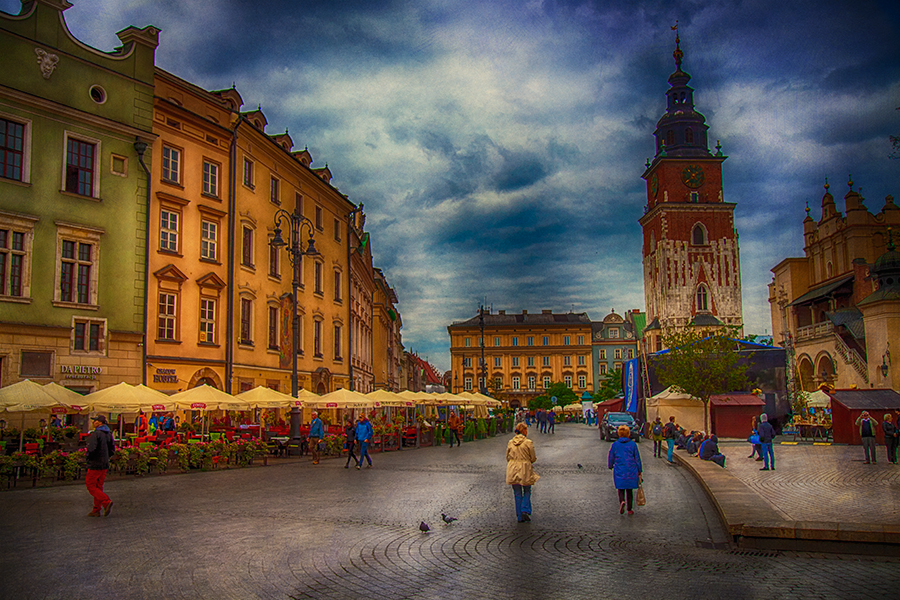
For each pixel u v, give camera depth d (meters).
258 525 11.80
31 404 20.42
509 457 12.65
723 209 103.12
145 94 29.78
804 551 10.15
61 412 23.75
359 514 13.14
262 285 37.22
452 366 141.25
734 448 33.12
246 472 22.11
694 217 103.19
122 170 28.72
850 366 49.31
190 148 32.22
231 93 35.41
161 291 30.30
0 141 25.03
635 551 10.05
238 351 34.75
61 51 26.80
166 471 22.30
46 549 9.75
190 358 31.36
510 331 141.12
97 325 27.36
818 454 28.56
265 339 37.38
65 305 26.25
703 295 102.44
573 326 139.25
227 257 34.06
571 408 100.75
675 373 40.91
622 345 139.00
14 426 25.27
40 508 13.78
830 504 13.63
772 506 13.34
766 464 21.81
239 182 35.25
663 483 19.33
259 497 15.55
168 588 7.77
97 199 27.58
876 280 46.34
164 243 30.78
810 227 64.69
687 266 102.31
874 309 43.41
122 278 28.33
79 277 27.05
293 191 41.44
